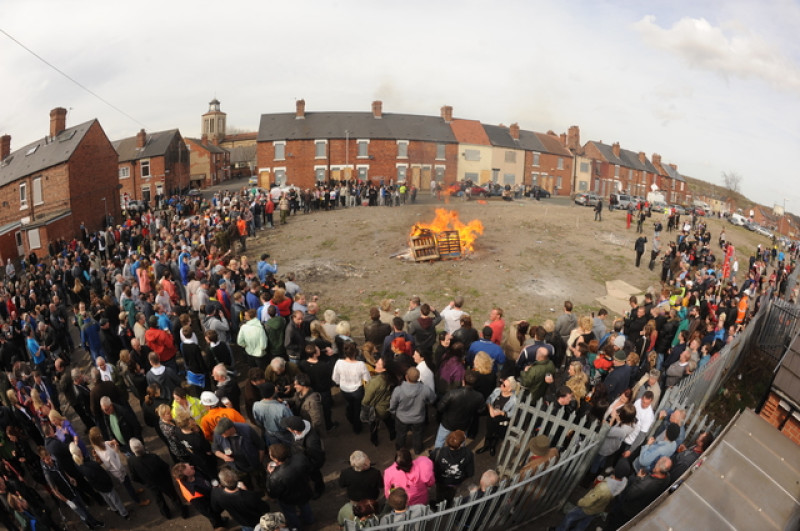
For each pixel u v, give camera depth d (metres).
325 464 7.54
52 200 32.34
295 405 7.16
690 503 5.04
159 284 11.98
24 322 11.52
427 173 49.72
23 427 8.09
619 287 17.56
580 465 6.28
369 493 5.30
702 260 21.22
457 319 9.73
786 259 29.14
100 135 34.97
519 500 6.08
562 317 10.01
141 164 48.78
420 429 7.18
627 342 9.22
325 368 7.80
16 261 28.75
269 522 4.63
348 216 27.75
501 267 18.73
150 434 8.62
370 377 7.88
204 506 6.07
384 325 8.97
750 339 12.59
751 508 5.09
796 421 7.52
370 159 48.19
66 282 16.20
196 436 6.34
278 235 23.91
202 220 22.84
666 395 7.18
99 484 6.18
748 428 6.25
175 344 10.20
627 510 5.74
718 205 79.31
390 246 21.30
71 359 12.32
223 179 66.38
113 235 22.75
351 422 8.14
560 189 56.81
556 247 22.05
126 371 8.02
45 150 35.12
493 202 37.16
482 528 5.80
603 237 24.55
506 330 13.31
